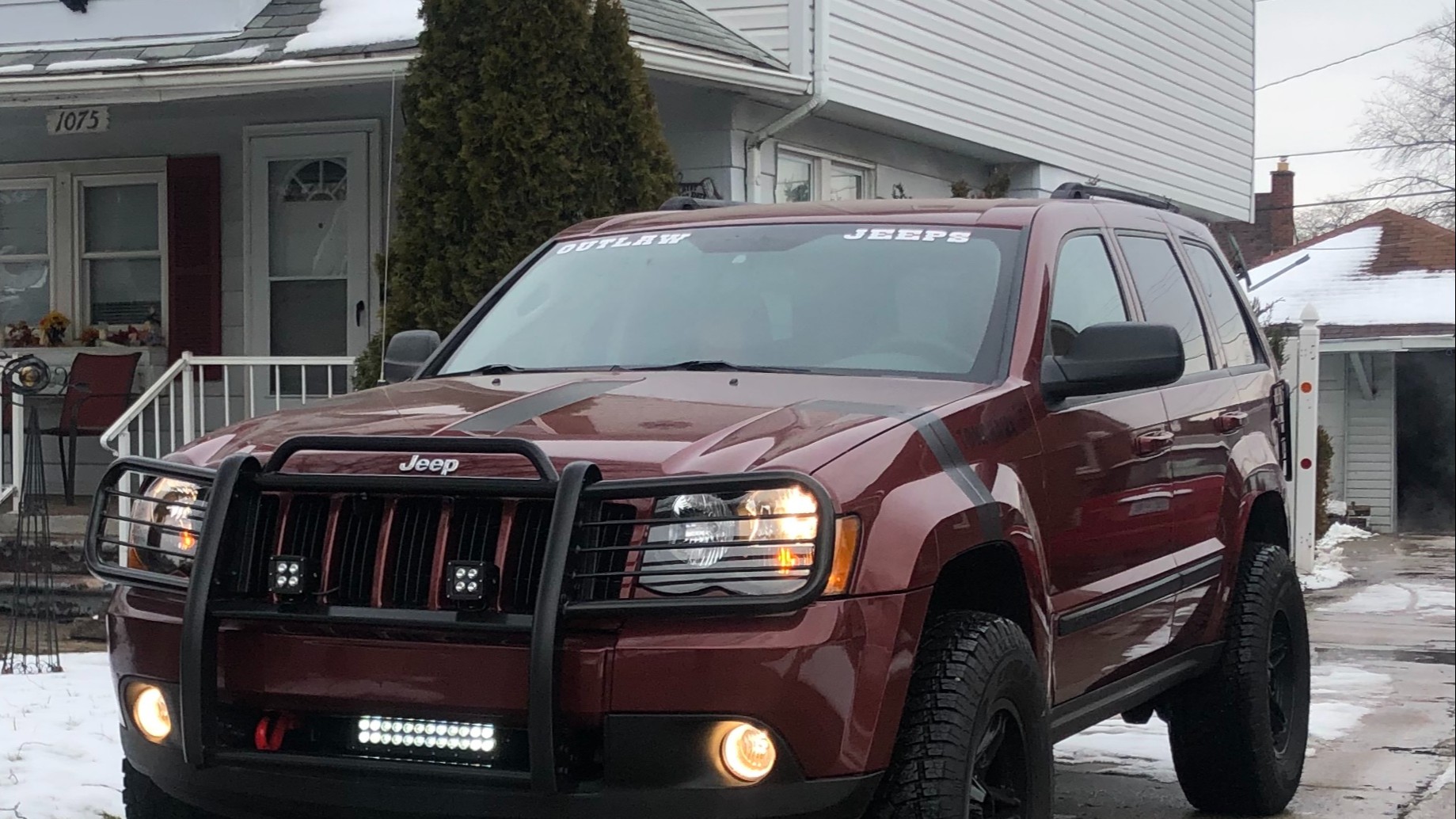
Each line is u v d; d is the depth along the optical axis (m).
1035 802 4.13
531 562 3.58
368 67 10.10
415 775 3.54
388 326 9.42
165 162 12.25
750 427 3.84
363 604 3.67
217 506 3.73
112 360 11.98
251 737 3.79
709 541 3.52
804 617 3.49
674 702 3.44
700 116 12.31
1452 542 24.20
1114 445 4.90
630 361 4.84
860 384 4.34
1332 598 14.73
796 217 5.30
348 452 3.87
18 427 11.08
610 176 9.44
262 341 11.96
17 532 8.72
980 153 15.87
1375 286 29.86
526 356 5.06
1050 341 4.74
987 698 3.86
